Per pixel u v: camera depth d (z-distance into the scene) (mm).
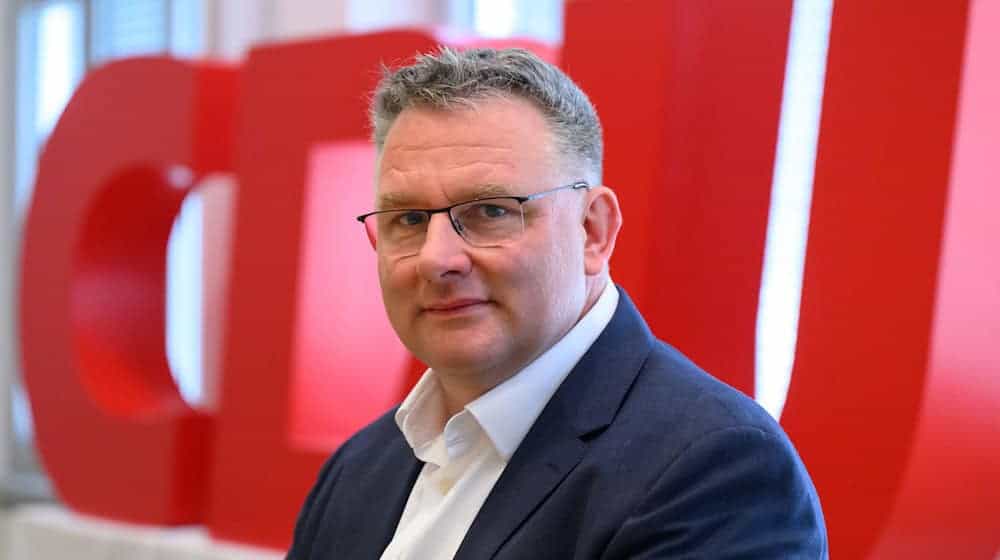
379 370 3945
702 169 2891
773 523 1434
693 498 1417
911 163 2480
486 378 1619
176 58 4133
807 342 2609
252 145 3928
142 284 4516
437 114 1580
